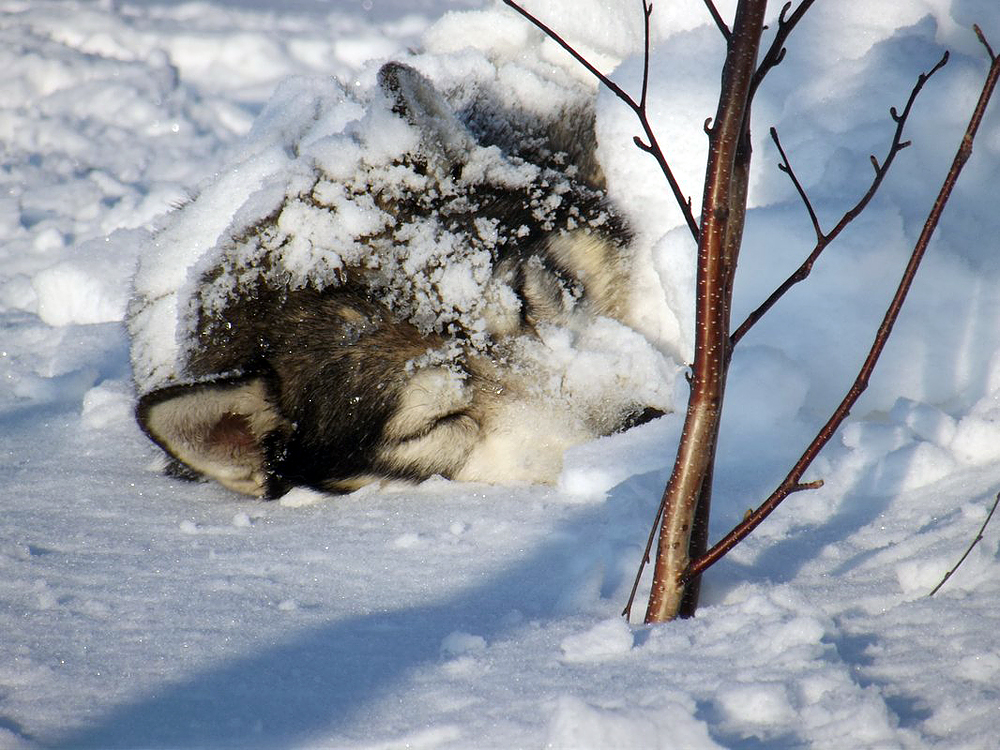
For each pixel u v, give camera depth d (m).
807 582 4.50
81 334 9.80
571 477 6.10
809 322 6.27
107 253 10.82
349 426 6.55
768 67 4.22
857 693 3.38
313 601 4.87
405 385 6.48
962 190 6.53
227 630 4.55
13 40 18.75
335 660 4.21
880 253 6.13
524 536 5.51
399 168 6.59
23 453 7.53
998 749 3.02
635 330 6.77
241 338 6.63
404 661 4.15
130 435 7.84
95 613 4.80
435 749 3.42
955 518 4.80
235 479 6.68
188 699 3.91
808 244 6.21
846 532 4.99
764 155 7.07
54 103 16.42
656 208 6.98
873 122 6.74
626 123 7.11
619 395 6.48
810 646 3.72
